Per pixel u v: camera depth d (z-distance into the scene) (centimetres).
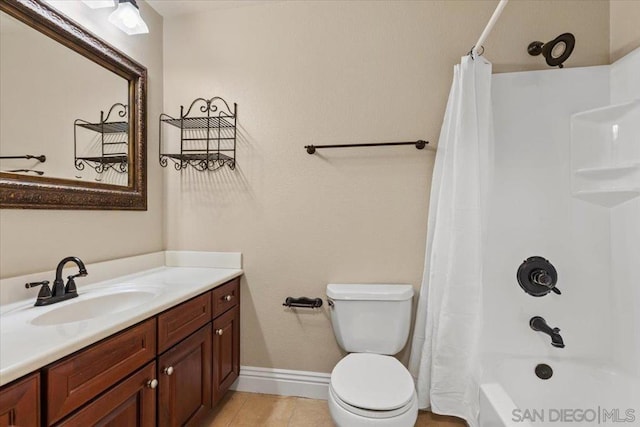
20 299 121
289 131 192
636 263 144
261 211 195
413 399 124
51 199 130
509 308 168
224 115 198
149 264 189
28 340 84
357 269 185
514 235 167
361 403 118
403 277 181
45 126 129
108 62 160
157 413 117
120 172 170
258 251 195
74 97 142
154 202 197
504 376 153
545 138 165
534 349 165
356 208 185
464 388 157
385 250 183
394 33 181
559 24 166
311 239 190
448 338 159
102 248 161
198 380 147
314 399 188
